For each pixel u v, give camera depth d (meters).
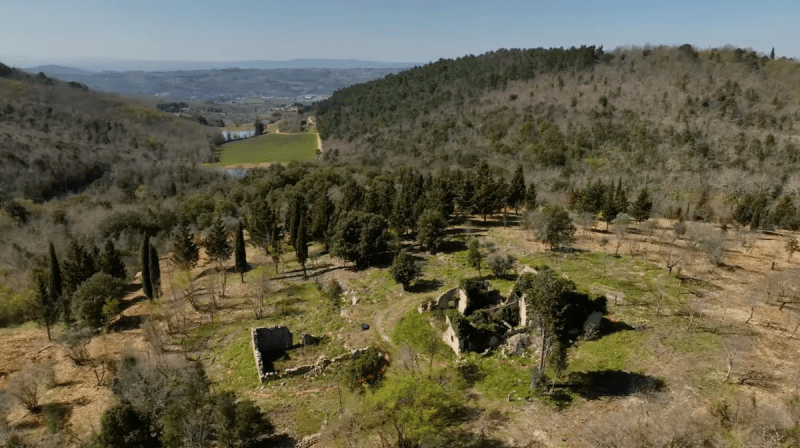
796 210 76.88
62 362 45.31
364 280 57.62
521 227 76.19
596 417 30.30
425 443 29.08
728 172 99.12
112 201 118.44
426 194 84.94
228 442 30.17
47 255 76.69
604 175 114.19
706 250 55.06
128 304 58.31
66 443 33.62
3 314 56.38
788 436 26.25
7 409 38.16
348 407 33.91
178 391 34.81
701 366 34.72
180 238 65.44
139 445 29.36
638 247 62.81
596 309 41.28
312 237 74.56
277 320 49.53
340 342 43.81
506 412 32.03
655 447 25.78
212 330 48.22
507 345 39.38
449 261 61.31
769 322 41.12
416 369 37.75
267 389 37.59
